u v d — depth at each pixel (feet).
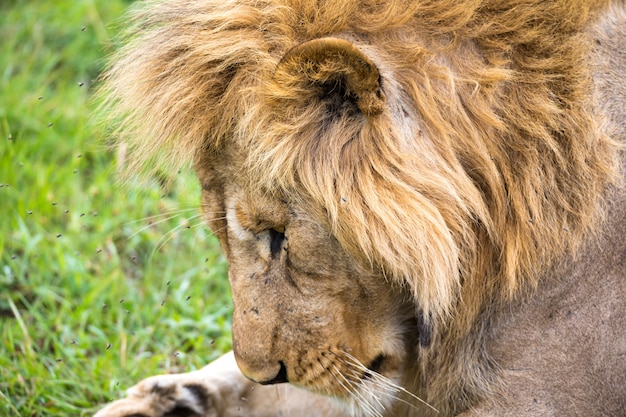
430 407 21.53
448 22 18.99
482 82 18.92
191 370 27.45
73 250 31.71
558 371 19.29
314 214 18.75
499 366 19.74
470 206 18.76
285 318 19.83
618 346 19.15
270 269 19.74
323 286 19.49
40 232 32.24
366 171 18.17
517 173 19.21
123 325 29.43
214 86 19.10
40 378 26.32
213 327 29.30
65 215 33.76
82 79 40.01
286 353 20.06
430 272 18.38
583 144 18.95
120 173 21.76
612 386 19.22
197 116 19.17
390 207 18.12
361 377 20.63
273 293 19.79
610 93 19.30
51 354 27.91
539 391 19.36
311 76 17.56
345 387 20.43
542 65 19.04
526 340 19.49
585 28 19.63
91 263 31.99
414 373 21.57
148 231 33.32
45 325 28.68
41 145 36.19
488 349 19.93
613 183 18.95
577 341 19.20
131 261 32.58
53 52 41.65
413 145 18.34
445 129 18.60
